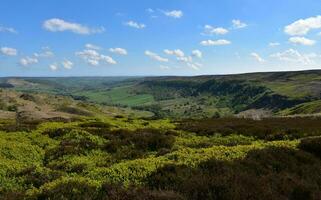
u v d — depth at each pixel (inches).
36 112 4084.6
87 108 7780.5
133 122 1690.5
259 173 622.2
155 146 1021.8
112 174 590.2
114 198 490.9
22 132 1159.0
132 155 893.8
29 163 836.6
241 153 710.5
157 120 1931.6
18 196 528.1
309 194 556.1
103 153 943.7
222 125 1466.5
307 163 709.9
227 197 511.5
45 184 565.6
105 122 1606.8
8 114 4097.0
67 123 1486.2
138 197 487.2
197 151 733.9
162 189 533.3
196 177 559.2
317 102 5905.5
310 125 1476.4
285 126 1432.1
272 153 711.7
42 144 1030.4
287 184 574.2
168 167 597.9
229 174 577.6
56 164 796.6
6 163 753.0
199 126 1428.4
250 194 521.0
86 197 498.0
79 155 906.1
